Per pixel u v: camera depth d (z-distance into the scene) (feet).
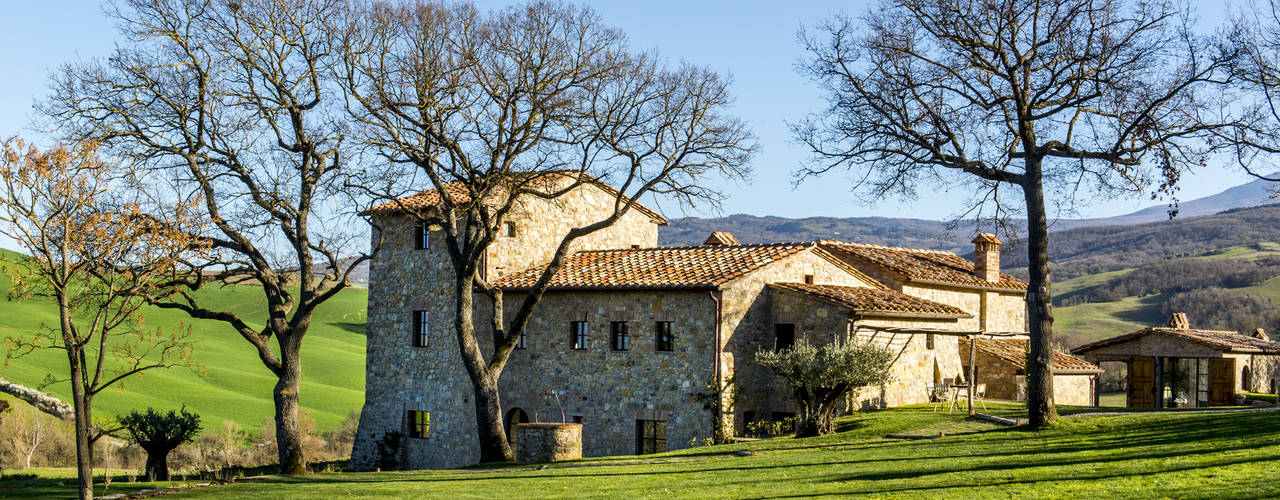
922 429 86.99
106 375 205.26
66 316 71.61
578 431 88.22
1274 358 154.40
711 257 113.80
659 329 106.01
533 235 120.16
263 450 172.86
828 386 91.91
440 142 98.12
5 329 221.25
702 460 78.33
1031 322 83.51
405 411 121.90
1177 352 132.36
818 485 58.65
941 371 115.24
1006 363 127.13
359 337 320.70
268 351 99.50
